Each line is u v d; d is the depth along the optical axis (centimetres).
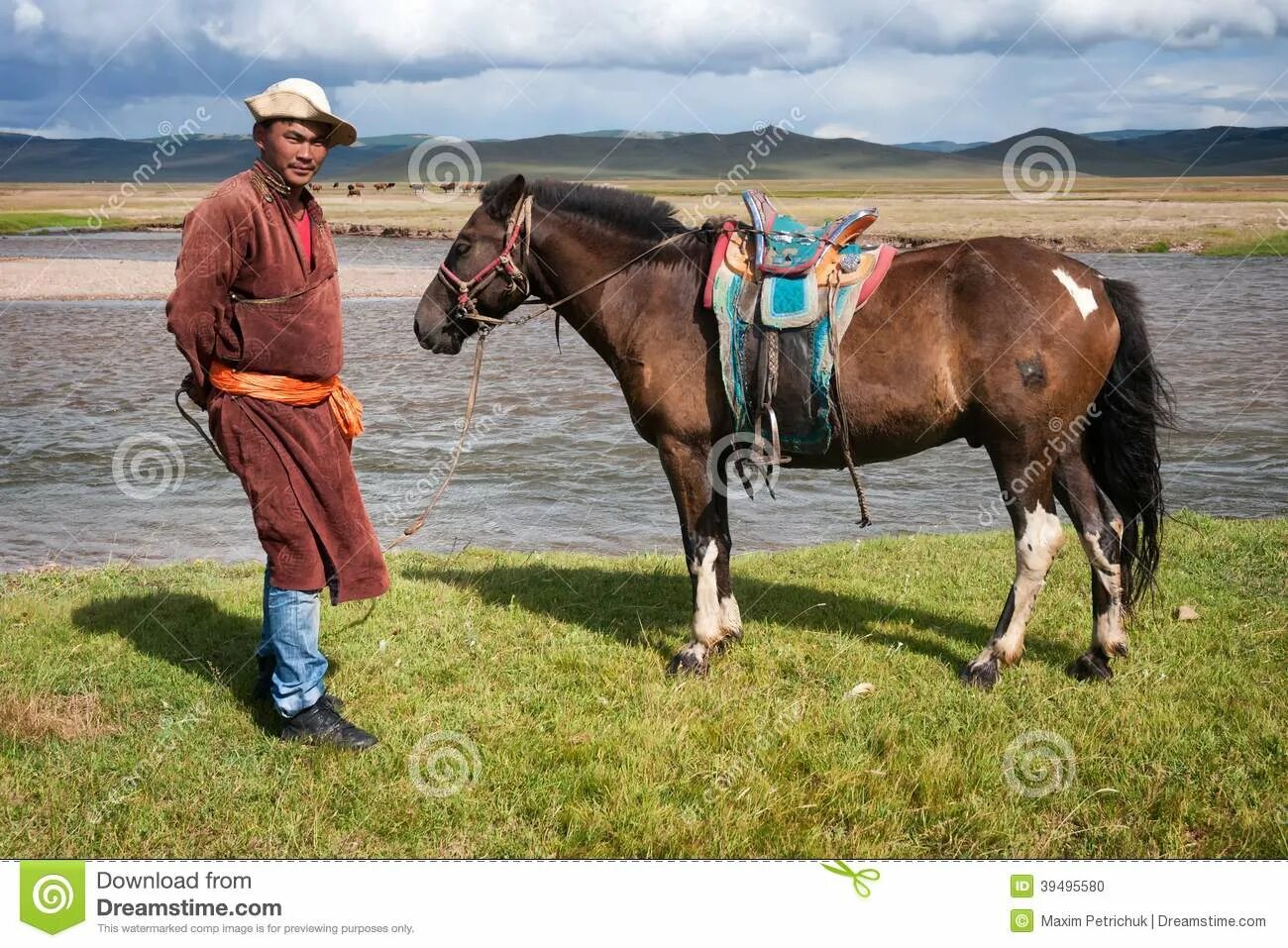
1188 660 550
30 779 427
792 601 684
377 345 2344
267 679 505
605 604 682
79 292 3228
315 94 425
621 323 557
